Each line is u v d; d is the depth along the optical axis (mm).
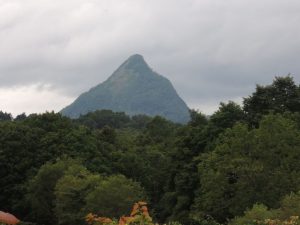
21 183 59406
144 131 114438
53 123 70188
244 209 30781
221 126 48625
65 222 42500
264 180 31391
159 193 61750
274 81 50469
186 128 56281
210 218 30484
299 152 32969
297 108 48594
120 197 39438
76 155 60750
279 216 22750
